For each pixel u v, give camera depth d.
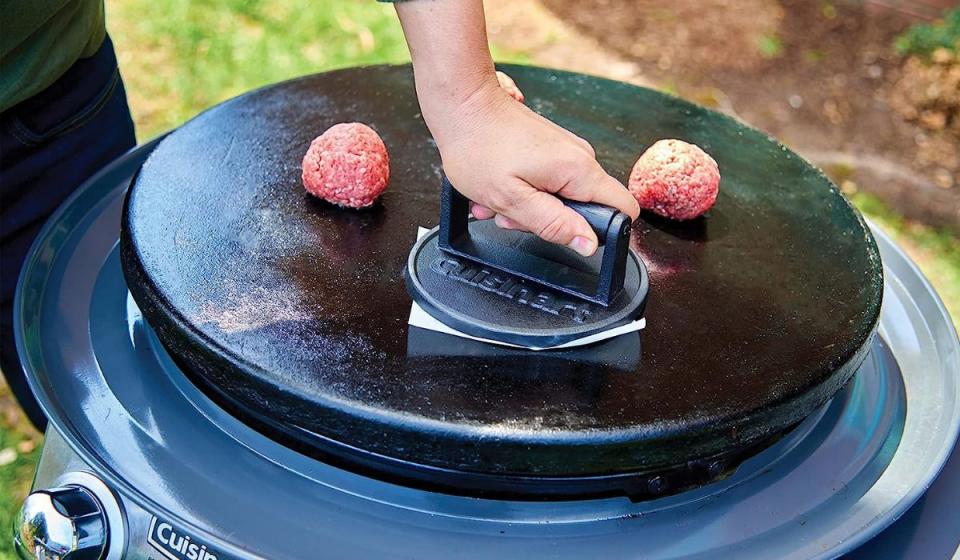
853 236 0.97
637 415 0.72
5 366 1.42
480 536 0.77
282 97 1.13
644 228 0.97
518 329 0.78
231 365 0.74
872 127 2.87
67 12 1.19
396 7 0.71
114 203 1.11
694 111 1.21
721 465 0.78
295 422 0.74
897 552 0.83
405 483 0.79
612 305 0.81
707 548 0.77
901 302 1.07
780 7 3.41
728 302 0.86
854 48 3.20
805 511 0.81
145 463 0.81
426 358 0.76
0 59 1.13
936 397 0.95
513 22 3.30
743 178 1.07
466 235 0.87
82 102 1.30
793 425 0.87
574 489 0.77
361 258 0.88
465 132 0.74
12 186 1.27
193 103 2.75
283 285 0.83
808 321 0.84
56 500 0.81
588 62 3.10
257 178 0.98
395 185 1.00
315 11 3.26
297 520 0.77
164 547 0.80
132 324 0.96
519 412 0.72
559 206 0.74
